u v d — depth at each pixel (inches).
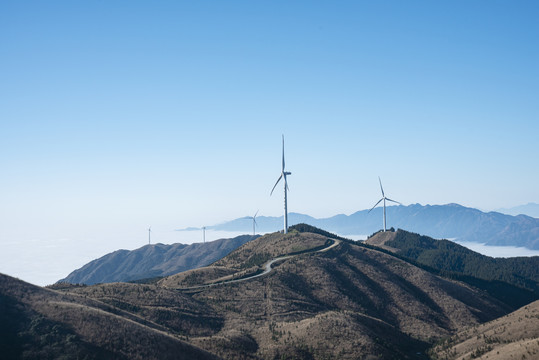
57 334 4692.4
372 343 6496.1
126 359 4621.1
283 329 6968.5
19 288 5442.9
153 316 6820.9
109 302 6963.6
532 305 7500.0
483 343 6560.0
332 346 6348.4
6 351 4377.5
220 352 5851.4
